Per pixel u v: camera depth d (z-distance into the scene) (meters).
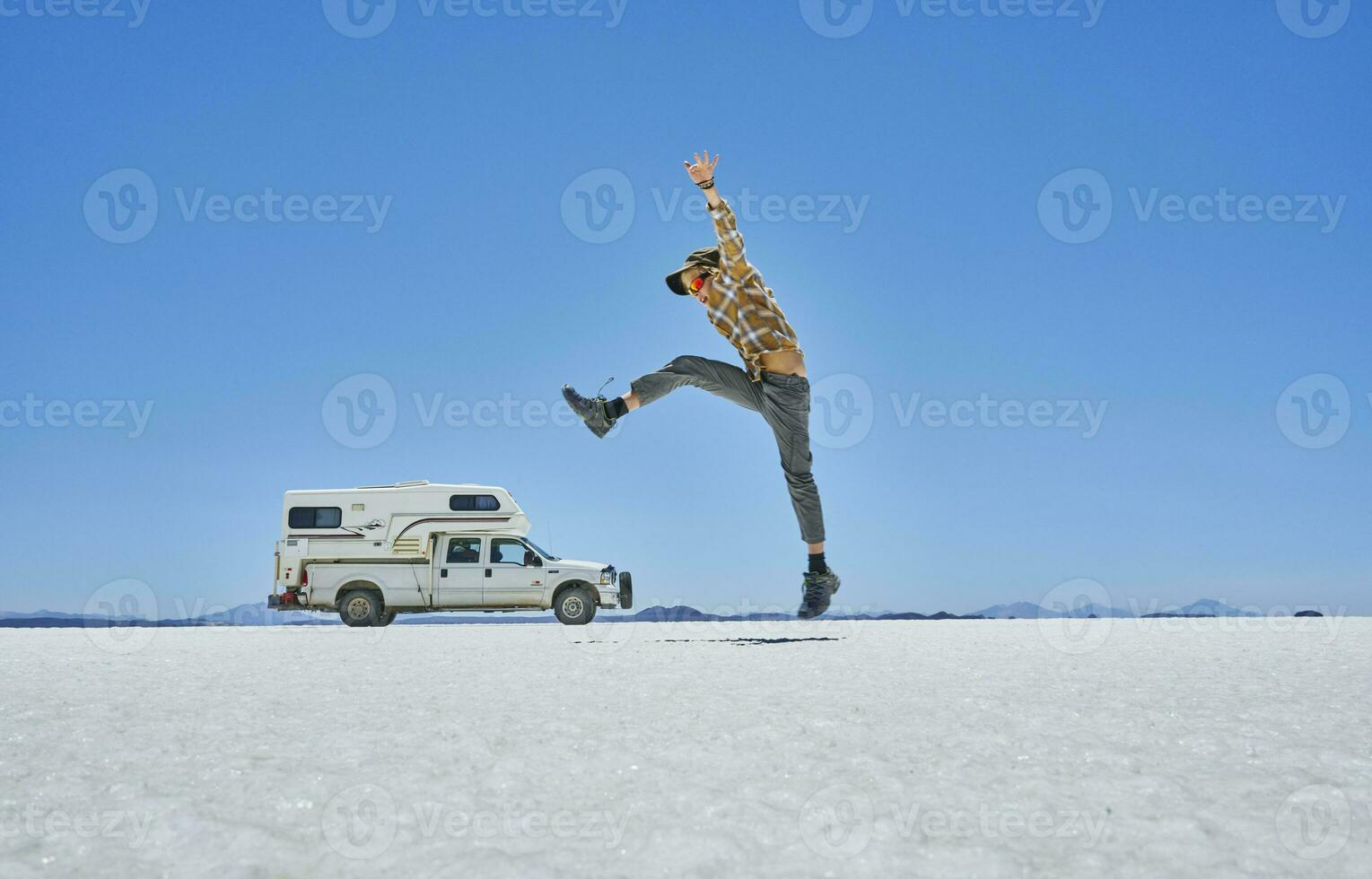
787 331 5.78
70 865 1.45
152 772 2.04
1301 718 2.69
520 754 2.21
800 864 1.44
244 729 2.59
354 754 2.22
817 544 6.08
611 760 2.14
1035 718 2.72
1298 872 1.41
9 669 4.84
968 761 2.12
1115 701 3.08
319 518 16.08
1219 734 2.45
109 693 3.54
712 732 2.48
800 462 5.87
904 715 2.78
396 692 3.56
